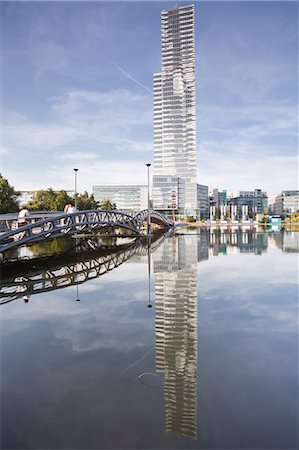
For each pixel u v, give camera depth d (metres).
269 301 7.58
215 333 5.53
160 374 4.08
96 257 17.14
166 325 5.96
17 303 7.84
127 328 5.85
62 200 54.28
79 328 5.91
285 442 2.82
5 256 18.17
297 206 157.00
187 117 121.94
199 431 2.97
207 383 3.84
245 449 2.73
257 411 3.25
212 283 9.70
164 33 124.94
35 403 3.51
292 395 3.56
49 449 2.78
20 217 19.98
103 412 3.31
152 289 9.02
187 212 119.94
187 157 121.38
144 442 2.85
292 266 12.99
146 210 42.25
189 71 122.19
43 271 12.80
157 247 22.12
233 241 26.97
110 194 135.00
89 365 4.39
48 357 4.69
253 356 4.58
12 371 4.27
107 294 8.52
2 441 2.90
